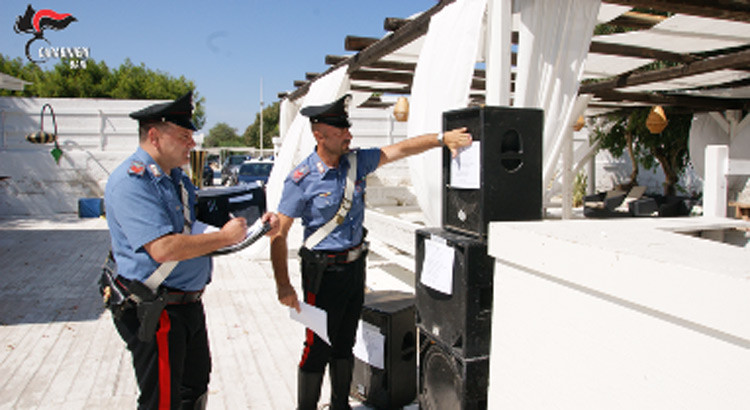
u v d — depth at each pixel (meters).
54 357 4.10
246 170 19.25
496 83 3.63
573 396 1.84
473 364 2.35
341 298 2.84
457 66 3.82
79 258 7.79
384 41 5.31
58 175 13.41
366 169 2.88
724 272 1.32
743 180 6.87
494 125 2.32
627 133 11.07
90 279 6.55
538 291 1.98
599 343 1.72
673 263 1.43
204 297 5.74
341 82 6.38
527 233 1.98
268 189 7.77
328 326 2.83
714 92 8.42
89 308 5.36
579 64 3.82
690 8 3.83
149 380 2.23
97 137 13.99
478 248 2.31
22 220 12.16
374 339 3.15
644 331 1.56
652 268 1.49
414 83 4.36
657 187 12.83
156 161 2.21
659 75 6.80
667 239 1.82
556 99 3.80
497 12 3.59
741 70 6.64
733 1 3.86
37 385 3.62
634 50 5.93
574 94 3.85
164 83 29.78
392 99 11.05
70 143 13.84
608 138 11.63
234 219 2.22
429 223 4.17
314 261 2.77
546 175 3.85
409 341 3.22
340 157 2.83
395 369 3.12
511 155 2.38
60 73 27.36
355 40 5.57
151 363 2.22
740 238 2.75
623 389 1.64
